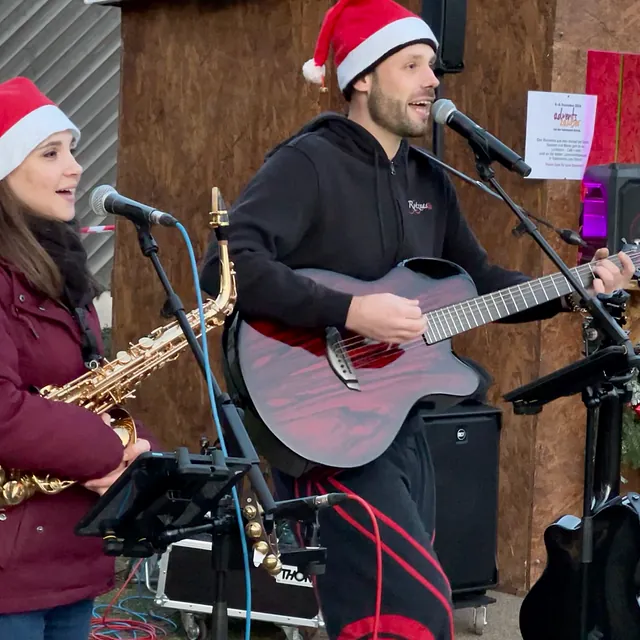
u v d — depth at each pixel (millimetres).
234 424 2945
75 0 11312
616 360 3928
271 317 3906
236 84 7387
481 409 5988
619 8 6543
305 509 2955
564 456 6648
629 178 6070
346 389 3963
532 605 4656
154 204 7996
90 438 2955
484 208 6684
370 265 4121
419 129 4156
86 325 3219
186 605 5520
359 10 4168
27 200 3162
